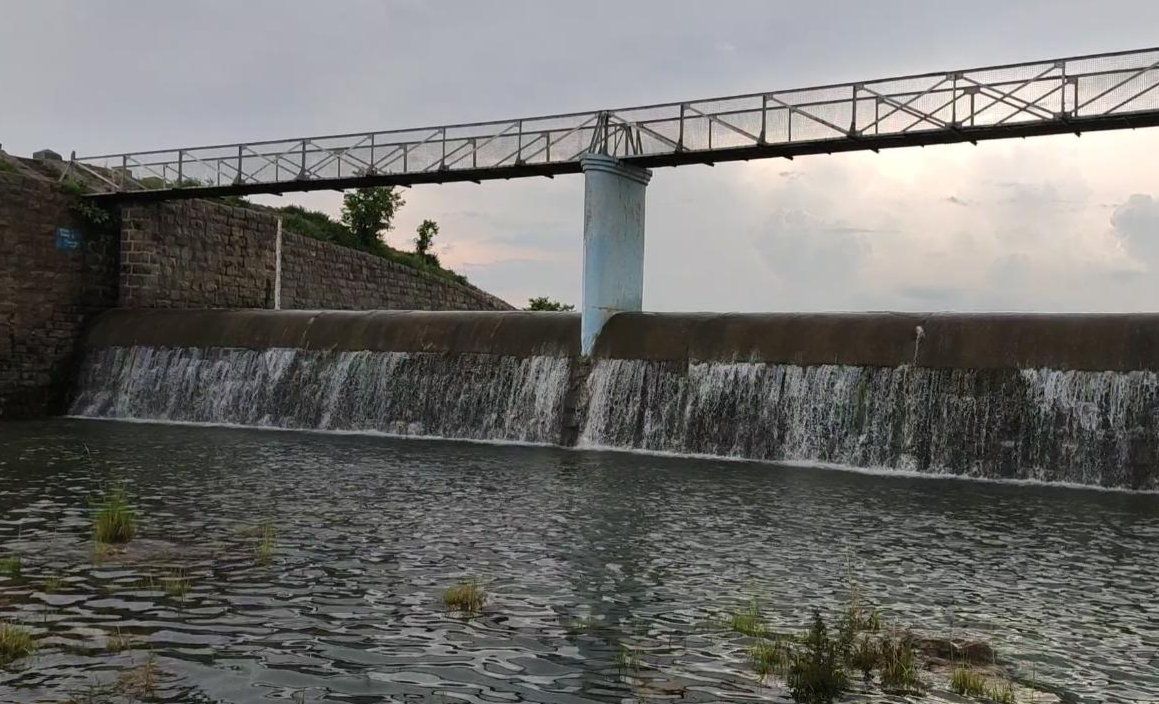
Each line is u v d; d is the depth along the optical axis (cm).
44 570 1125
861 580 1173
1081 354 2139
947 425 2219
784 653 883
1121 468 2034
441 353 2883
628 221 2798
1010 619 1019
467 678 811
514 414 2727
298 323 3172
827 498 1786
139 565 1159
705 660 865
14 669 806
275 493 1703
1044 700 787
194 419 3156
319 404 2991
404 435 2830
